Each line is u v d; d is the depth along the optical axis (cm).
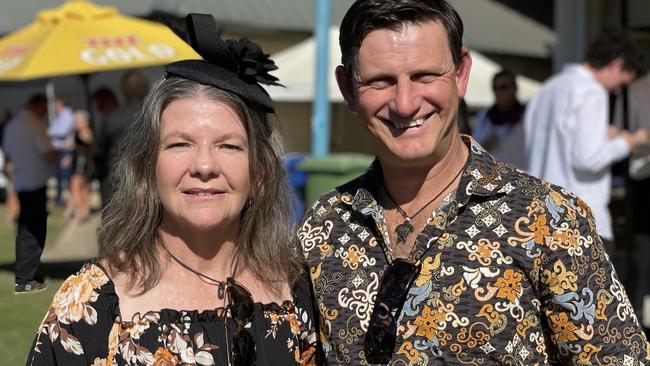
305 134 1524
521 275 215
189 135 216
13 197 1352
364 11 218
